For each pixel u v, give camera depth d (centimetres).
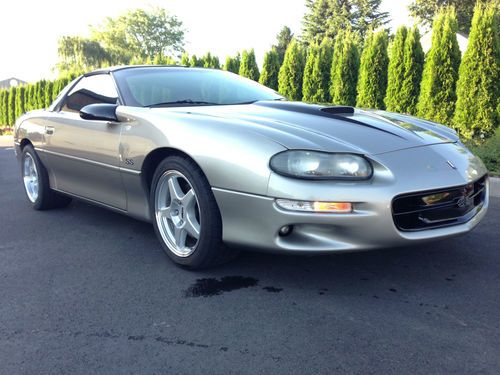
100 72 396
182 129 282
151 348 211
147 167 311
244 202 252
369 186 238
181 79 374
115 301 259
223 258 288
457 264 301
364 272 290
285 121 278
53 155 412
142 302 257
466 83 715
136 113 316
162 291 270
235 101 355
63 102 423
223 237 267
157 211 312
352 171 239
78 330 228
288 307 246
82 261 324
